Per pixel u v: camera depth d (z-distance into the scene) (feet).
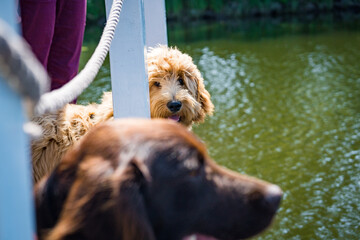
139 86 10.15
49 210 5.09
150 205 4.68
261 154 26.17
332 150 26.55
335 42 61.52
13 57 3.01
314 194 21.21
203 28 79.82
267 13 92.73
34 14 11.73
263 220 5.17
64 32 12.95
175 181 4.75
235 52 57.52
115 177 4.42
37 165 12.14
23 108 3.29
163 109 14.73
